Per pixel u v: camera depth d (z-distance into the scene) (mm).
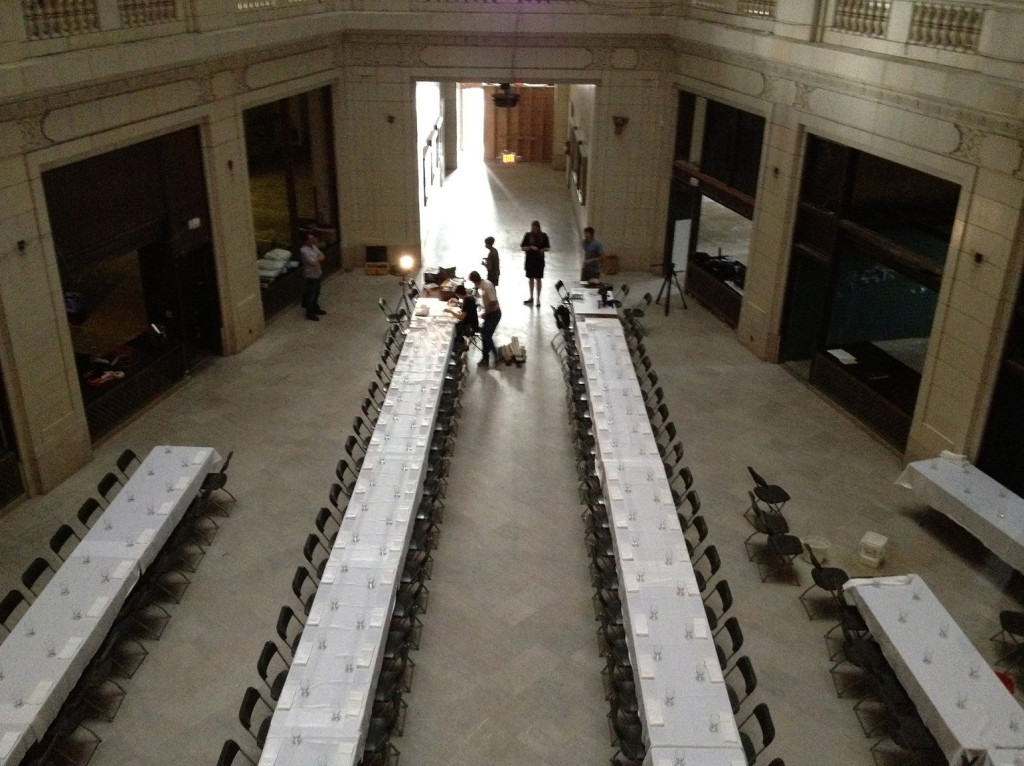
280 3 14891
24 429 10578
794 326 14781
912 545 10367
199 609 9164
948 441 10961
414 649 8641
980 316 10281
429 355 12914
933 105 10562
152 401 13172
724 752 6582
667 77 17734
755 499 10625
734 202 16031
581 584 9672
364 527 8945
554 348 15461
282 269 16844
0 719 6844
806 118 13305
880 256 12289
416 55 17594
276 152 16625
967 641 7785
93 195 11367
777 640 8906
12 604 8023
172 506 9438
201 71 12961
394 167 18438
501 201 24438
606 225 19156
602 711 8047
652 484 9781
